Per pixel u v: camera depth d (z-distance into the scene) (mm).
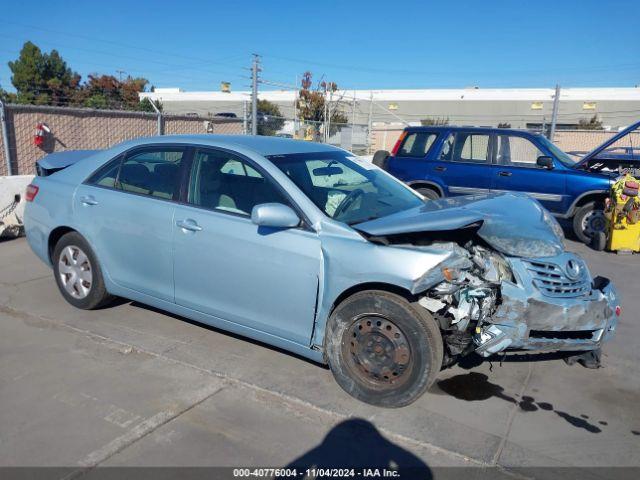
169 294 4266
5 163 9586
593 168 8891
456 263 3252
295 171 3943
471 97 43594
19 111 9773
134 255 4395
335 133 21453
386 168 9617
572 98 42062
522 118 43000
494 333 3445
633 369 4156
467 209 3891
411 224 3406
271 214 3465
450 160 9094
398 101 45094
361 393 3502
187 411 3389
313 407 3459
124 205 4402
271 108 37562
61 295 5324
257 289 3764
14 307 4996
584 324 3512
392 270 3264
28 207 5160
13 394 3535
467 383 3855
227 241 3838
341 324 3506
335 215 3713
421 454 3031
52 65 40062
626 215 7723
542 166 8586
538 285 3461
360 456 3004
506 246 3510
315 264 3521
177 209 4125
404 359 3357
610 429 3336
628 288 6258
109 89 39969
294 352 3811
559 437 3232
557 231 3939
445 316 3463
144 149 4527
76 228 4703
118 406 3424
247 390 3654
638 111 41031
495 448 3100
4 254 6789
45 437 3094
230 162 4070
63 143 10586
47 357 4062
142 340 4371
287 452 3021
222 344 4336
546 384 3883
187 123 13117
